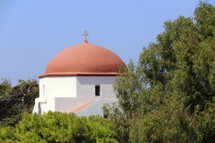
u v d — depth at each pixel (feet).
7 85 486.79
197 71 193.98
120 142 249.96
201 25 218.18
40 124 257.14
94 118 268.62
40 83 358.84
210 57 193.67
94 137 251.19
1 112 469.16
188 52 200.85
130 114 240.53
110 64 345.31
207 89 198.70
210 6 222.28
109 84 342.44
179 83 199.11
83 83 339.98
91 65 342.23
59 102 336.49
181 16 233.35
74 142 249.34
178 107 196.95
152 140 204.85
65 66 344.28
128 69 249.55
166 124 198.49
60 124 256.52
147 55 242.17
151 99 224.53
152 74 241.55
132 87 242.99
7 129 261.65
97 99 333.62
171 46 237.25
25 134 251.80
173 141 200.13
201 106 199.62
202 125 193.36
